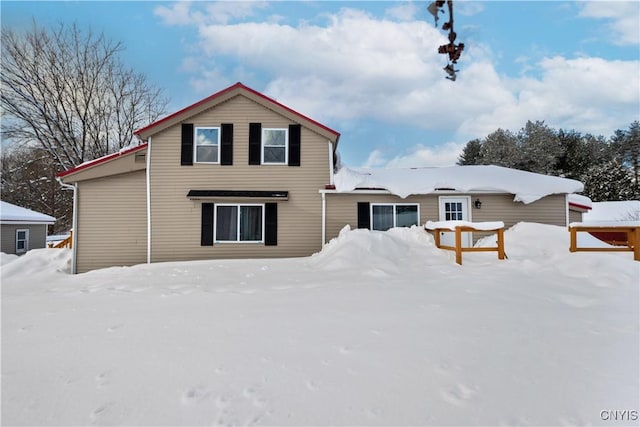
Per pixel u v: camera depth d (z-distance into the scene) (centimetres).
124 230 1121
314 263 885
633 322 379
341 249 867
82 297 566
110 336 355
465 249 801
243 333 354
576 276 625
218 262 965
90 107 2202
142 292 596
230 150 1134
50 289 680
